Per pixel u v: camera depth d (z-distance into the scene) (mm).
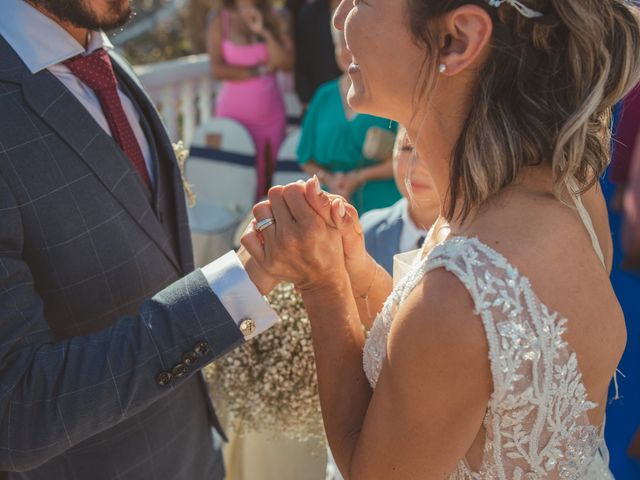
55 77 1396
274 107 4516
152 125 1662
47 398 1269
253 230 1319
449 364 1038
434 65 1115
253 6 4406
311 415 1783
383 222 2217
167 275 1573
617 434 2863
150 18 7887
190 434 1710
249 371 1761
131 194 1465
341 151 3322
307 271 1305
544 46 1089
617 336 1171
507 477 1120
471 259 1051
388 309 1239
